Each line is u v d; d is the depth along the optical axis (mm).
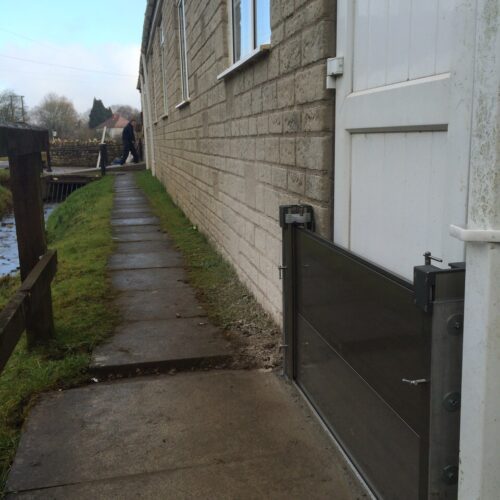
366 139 2434
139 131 33156
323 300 2512
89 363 3363
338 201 2736
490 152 1305
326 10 2680
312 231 2820
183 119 9516
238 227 5078
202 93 6938
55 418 2785
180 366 3416
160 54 14609
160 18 13445
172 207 11453
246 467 2352
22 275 3639
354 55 2510
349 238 2666
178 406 2885
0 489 2238
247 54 4145
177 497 2174
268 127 3801
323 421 2615
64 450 2504
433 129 1896
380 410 1972
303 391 2914
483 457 1412
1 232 15688
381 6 2232
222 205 5934
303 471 2314
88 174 24984
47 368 3293
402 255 2160
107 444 2543
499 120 1281
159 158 17062
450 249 1788
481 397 1391
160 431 2646
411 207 2076
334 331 2391
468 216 1413
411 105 1994
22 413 2854
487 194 1321
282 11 3320
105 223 9656
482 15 1314
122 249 7211
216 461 2398
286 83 3326
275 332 3801
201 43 6793
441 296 1510
